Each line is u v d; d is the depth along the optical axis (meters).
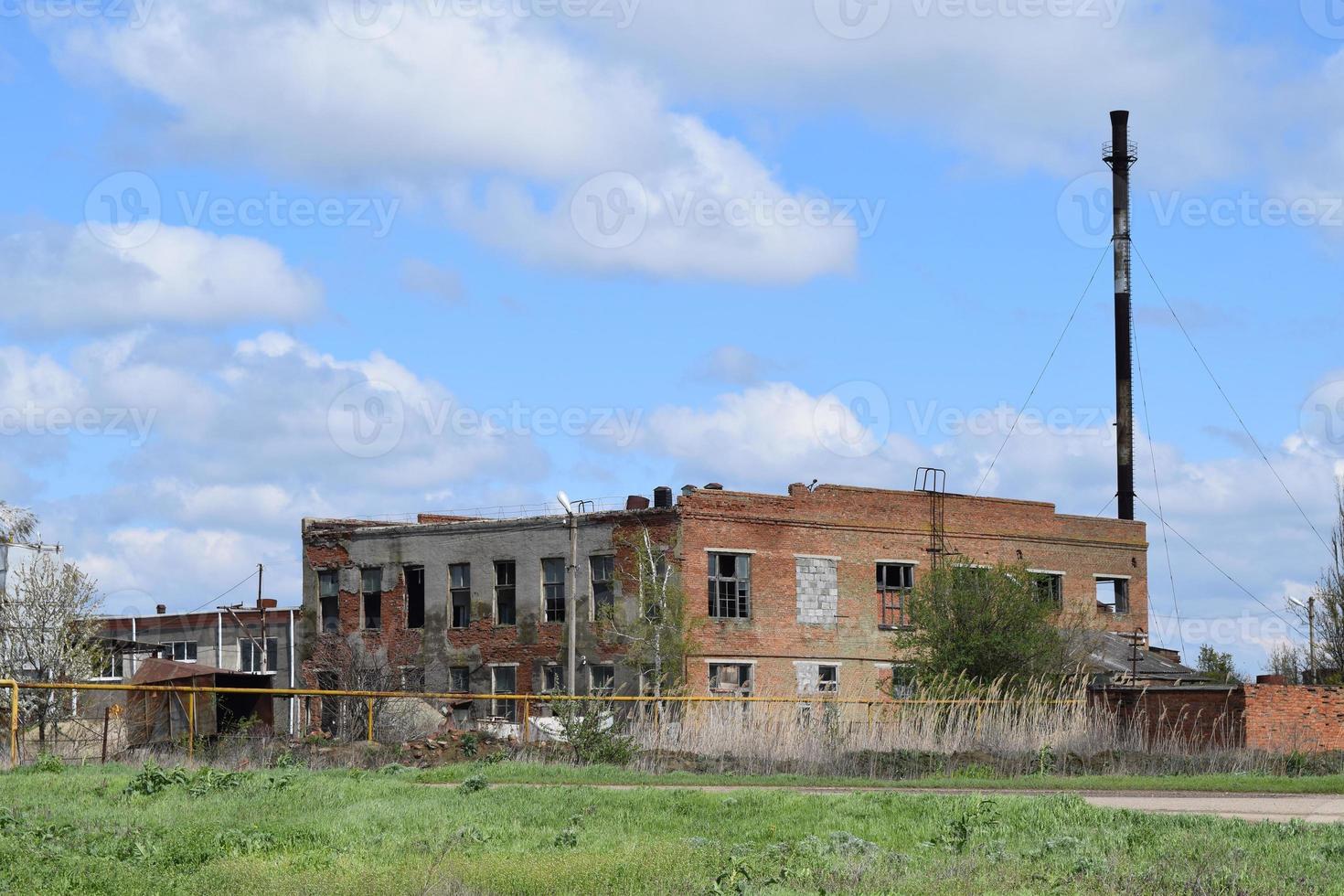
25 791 20.86
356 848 15.61
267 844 15.89
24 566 49.22
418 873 13.45
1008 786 23.56
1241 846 14.50
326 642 56.06
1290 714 32.47
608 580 51.03
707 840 15.81
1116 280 66.62
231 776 21.30
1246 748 29.44
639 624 48.72
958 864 13.87
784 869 13.55
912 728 30.72
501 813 18.20
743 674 50.25
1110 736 30.56
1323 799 20.48
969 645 40.50
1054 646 41.25
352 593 55.81
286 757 27.58
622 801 19.39
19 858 14.50
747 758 28.62
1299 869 13.19
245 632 64.00
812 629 51.88
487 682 52.84
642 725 30.95
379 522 57.16
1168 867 13.40
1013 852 14.80
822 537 52.62
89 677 46.94
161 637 67.19
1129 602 60.19
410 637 54.50
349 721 36.88
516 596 52.88
